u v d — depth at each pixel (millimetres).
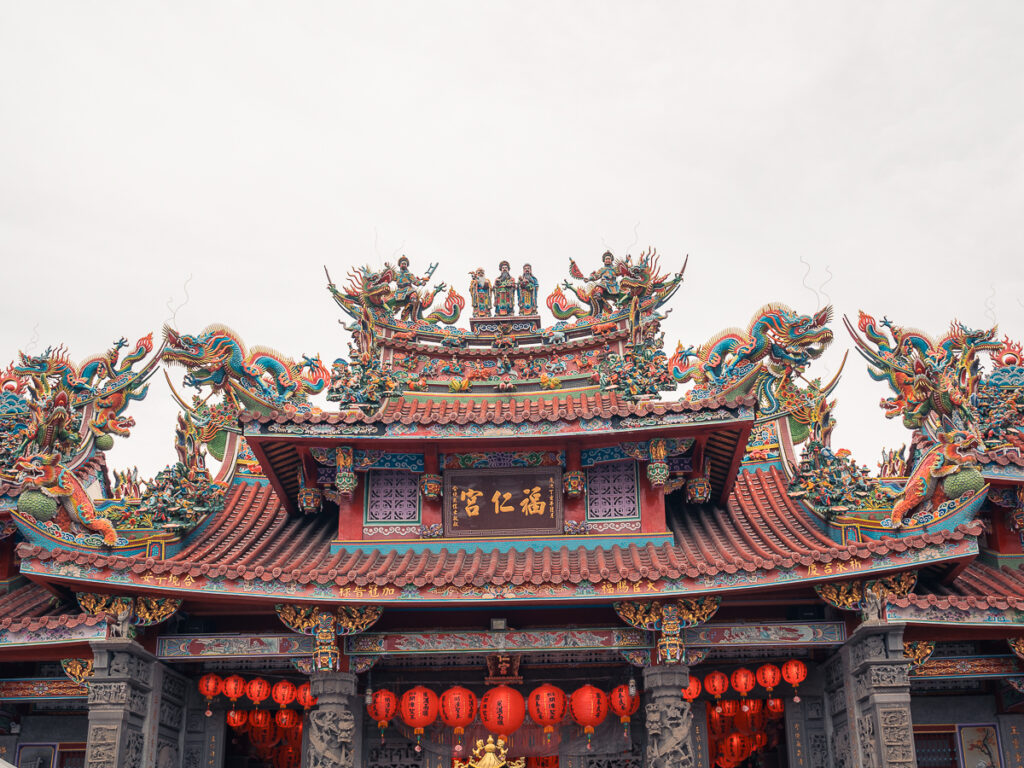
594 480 17219
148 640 15141
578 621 16188
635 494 16984
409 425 16094
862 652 14297
